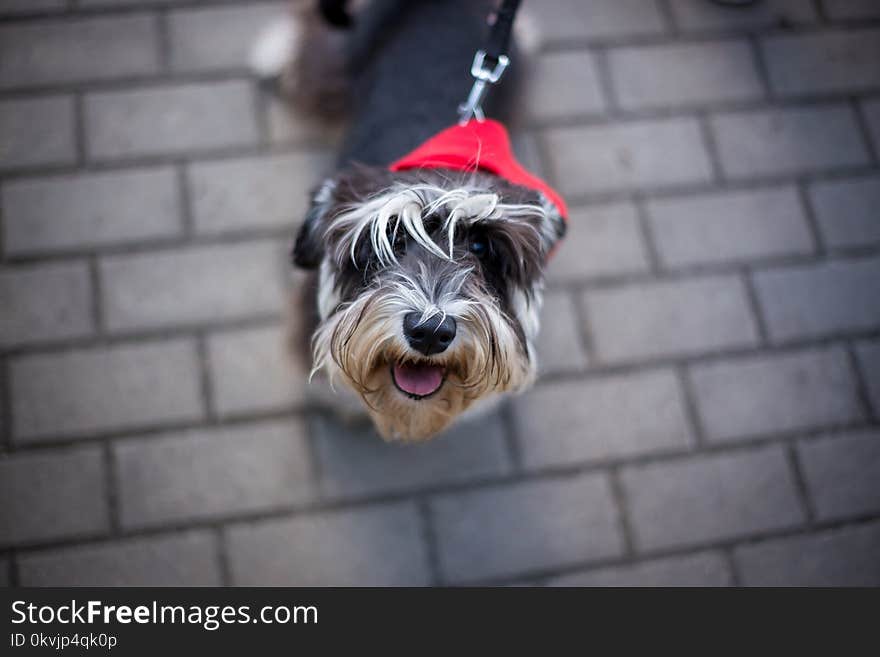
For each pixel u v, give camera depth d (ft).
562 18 4.03
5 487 3.35
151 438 3.43
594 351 3.63
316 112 3.76
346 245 2.65
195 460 3.42
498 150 2.80
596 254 3.73
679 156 3.88
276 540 3.38
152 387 3.47
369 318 2.60
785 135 3.95
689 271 3.75
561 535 3.46
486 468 3.49
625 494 3.51
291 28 3.82
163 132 3.75
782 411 3.63
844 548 3.50
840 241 3.84
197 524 3.38
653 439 3.56
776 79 4.02
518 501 3.48
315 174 3.74
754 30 4.09
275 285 3.60
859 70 4.06
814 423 3.62
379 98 3.21
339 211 2.69
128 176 3.68
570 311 3.66
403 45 3.32
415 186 2.59
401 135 3.05
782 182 3.89
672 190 3.84
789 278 3.77
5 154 3.67
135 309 3.54
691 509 3.51
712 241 3.79
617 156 3.86
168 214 3.65
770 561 3.48
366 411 3.25
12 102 3.73
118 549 3.34
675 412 3.59
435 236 2.65
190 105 3.78
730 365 3.66
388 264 2.65
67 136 3.71
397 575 3.38
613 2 4.07
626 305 3.68
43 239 3.59
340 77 3.65
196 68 3.83
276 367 3.51
